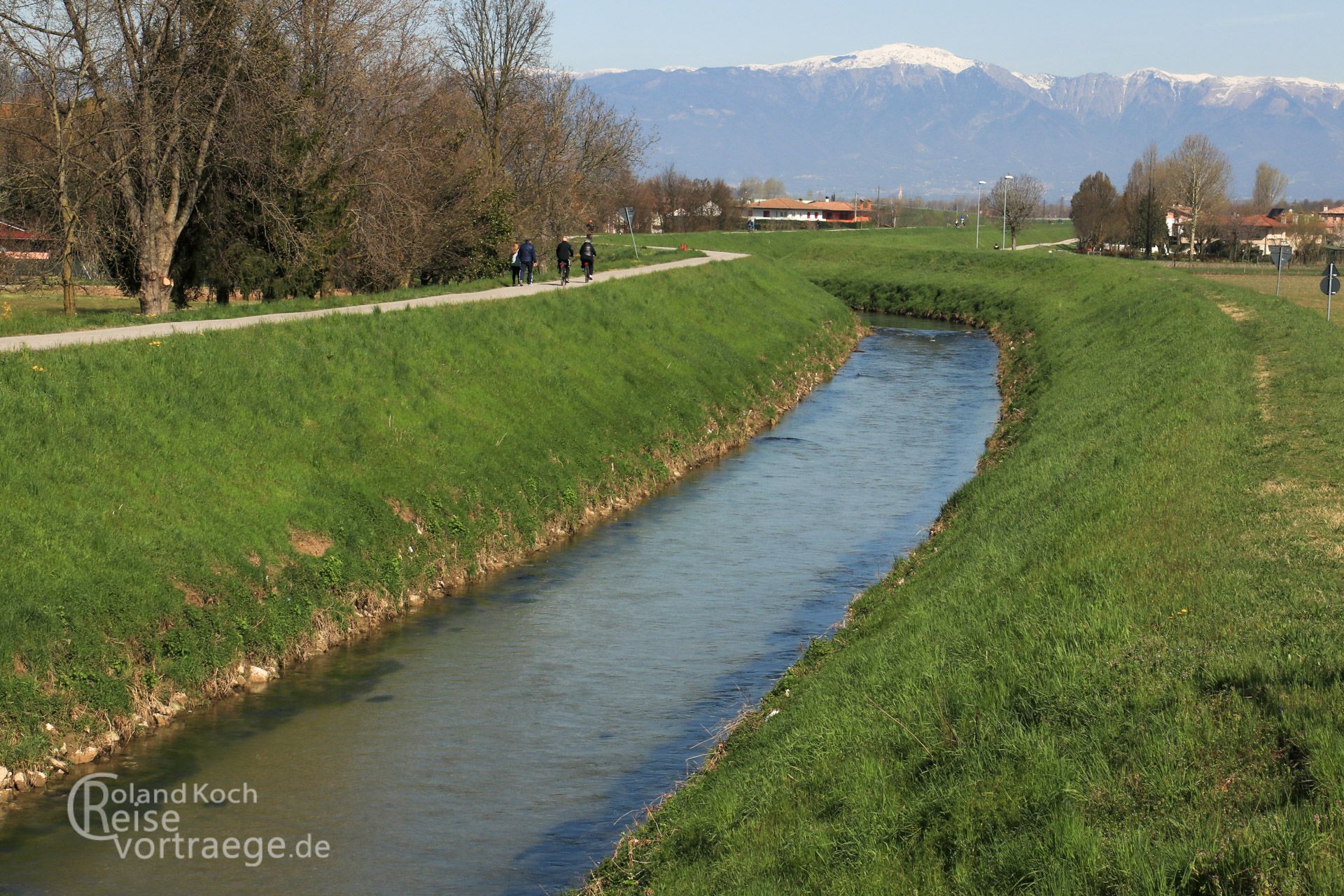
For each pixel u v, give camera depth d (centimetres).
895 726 1009
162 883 1028
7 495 1482
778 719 1212
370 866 1057
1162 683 912
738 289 5334
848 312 6988
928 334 6662
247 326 2434
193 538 1612
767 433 3459
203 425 1914
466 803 1185
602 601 1884
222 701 1467
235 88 3462
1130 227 13812
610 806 1175
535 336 3169
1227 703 849
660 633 1723
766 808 957
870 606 1688
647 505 2567
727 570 2064
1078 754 838
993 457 2805
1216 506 1453
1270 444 1795
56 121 3125
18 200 3228
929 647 1204
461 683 1528
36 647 1300
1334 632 976
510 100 5759
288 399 2147
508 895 1003
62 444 1653
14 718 1243
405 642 1695
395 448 2184
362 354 2483
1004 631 1162
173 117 3253
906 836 823
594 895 947
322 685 1527
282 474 1905
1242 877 645
